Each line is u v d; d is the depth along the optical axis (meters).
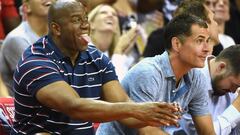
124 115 7.11
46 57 7.63
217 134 9.34
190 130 9.31
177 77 8.64
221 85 9.59
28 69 7.50
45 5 11.22
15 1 13.59
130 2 14.30
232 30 15.36
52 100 7.33
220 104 9.89
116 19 12.83
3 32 12.95
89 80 7.91
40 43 7.77
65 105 7.27
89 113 7.20
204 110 9.03
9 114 8.59
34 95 7.46
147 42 12.77
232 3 15.80
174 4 14.62
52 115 7.65
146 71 8.44
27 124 7.72
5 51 11.27
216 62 9.61
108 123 8.79
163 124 7.05
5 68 11.34
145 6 14.40
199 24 8.45
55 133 7.69
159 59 8.59
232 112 9.42
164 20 14.66
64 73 7.71
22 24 11.43
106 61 8.11
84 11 7.71
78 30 7.64
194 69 8.84
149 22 14.44
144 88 8.41
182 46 8.48
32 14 11.30
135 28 12.79
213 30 10.42
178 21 8.55
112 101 8.04
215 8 14.02
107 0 13.71
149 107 7.04
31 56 7.61
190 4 10.18
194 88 8.82
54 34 7.75
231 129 9.59
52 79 7.42
